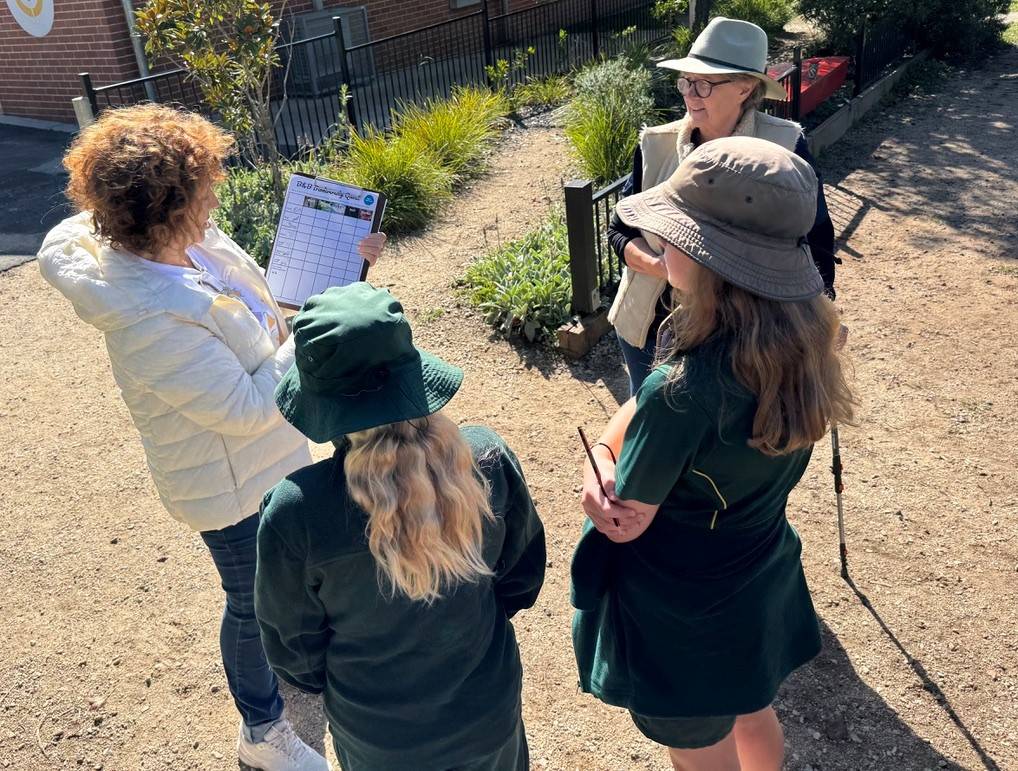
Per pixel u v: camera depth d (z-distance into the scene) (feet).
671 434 5.43
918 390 14.61
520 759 6.84
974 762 8.55
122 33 32.89
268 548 5.29
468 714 5.93
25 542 13.02
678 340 5.46
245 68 22.31
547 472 13.47
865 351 15.90
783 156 5.17
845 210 22.48
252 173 24.72
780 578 6.43
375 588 5.38
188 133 7.07
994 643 9.81
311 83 36.37
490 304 17.54
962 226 20.95
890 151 26.68
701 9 34.63
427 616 5.55
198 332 7.04
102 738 9.80
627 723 9.42
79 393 17.08
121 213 6.73
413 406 5.00
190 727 9.87
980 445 13.15
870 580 10.82
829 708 9.24
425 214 23.40
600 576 6.68
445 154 26.14
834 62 28.86
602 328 17.01
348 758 6.24
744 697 6.31
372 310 4.92
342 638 5.70
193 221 7.07
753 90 9.43
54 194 28.25
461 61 39.01
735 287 5.15
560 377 16.07
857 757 8.72
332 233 9.07
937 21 35.19
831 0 33.17
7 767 9.52
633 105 26.32
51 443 15.49
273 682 8.73
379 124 32.17
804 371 5.18
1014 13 44.78
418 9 41.68
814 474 12.78
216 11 21.90
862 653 9.84
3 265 23.00
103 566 12.44
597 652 6.86
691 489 5.83
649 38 40.60
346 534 5.19
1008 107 29.89
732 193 5.06
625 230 9.78
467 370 16.43
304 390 5.09
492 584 6.15
